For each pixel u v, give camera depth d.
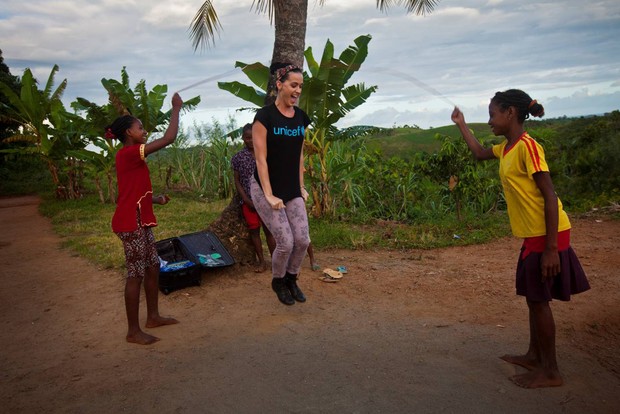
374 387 3.14
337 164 8.73
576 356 3.57
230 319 4.41
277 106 3.83
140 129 3.88
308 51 8.45
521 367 3.38
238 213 5.81
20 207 14.98
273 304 4.74
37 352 3.91
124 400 3.07
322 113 7.79
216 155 14.05
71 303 5.09
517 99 3.04
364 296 4.95
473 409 2.87
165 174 16.56
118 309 4.80
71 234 9.11
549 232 2.91
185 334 4.11
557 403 2.93
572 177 12.85
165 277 5.04
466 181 8.51
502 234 7.67
